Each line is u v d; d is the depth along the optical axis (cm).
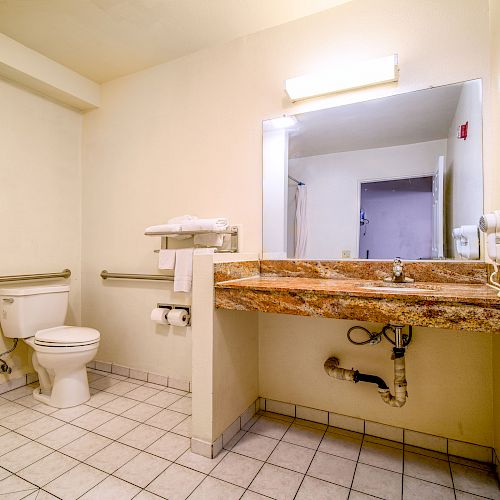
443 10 156
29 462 141
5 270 220
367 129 174
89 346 192
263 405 193
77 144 266
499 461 133
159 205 234
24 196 231
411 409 159
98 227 261
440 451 152
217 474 135
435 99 159
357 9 173
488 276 145
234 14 184
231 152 207
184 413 186
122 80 251
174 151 228
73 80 243
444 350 153
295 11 182
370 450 154
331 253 182
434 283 154
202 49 218
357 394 170
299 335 184
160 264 207
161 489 126
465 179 153
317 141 185
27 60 215
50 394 204
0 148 218
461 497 124
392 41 166
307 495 124
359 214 176
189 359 218
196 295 151
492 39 145
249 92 202
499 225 114
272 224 195
